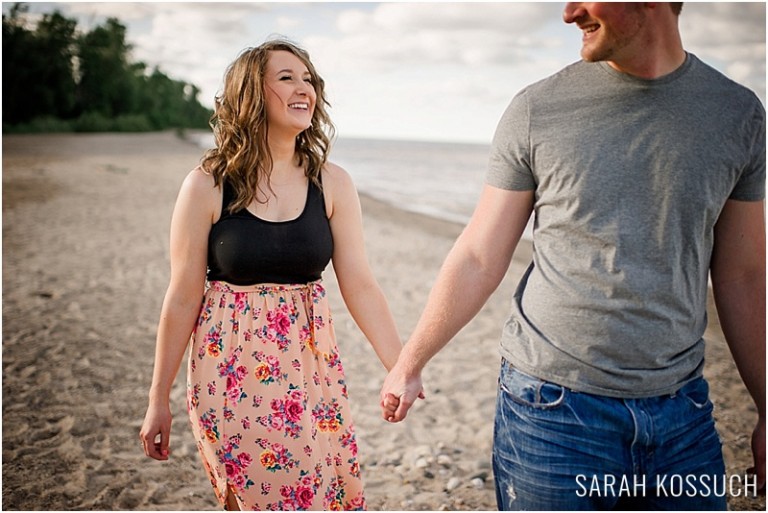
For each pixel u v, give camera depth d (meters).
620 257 1.99
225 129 2.53
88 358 5.38
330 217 2.70
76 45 64.62
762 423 2.22
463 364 5.60
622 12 1.89
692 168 1.96
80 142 40.72
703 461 2.06
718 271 2.20
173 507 3.50
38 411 4.50
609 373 2.00
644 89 1.99
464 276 2.19
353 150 76.12
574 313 2.02
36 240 9.59
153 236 10.30
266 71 2.51
